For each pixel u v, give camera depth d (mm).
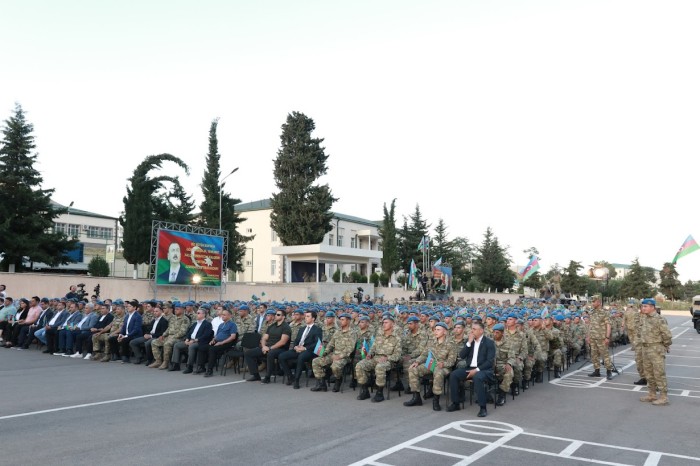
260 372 13875
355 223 69750
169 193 40062
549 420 8836
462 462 6461
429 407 9852
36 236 31172
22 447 6816
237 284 31469
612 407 9969
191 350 13609
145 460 6340
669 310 70250
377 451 6871
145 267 43062
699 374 14797
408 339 12336
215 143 42094
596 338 13945
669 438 7703
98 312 16875
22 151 32156
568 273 65000
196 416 8734
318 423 8391
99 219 58469
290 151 50281
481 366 9383
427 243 47031
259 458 6477
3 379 12180
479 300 33250
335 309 17969
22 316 18875
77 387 11250
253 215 61719
